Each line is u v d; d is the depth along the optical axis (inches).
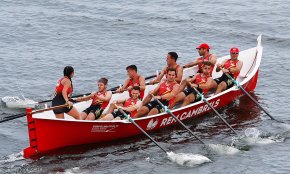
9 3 4436.5
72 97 2471.7
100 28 3944.4
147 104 2456.9
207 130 2475.4
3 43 3624.5
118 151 2289.6
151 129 2437.3
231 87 2682.1
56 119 2183.8
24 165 2171.5
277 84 3034.0
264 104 2755.9
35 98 2856.8
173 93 2458.2
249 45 3681.1
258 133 2431.1
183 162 2187.5
